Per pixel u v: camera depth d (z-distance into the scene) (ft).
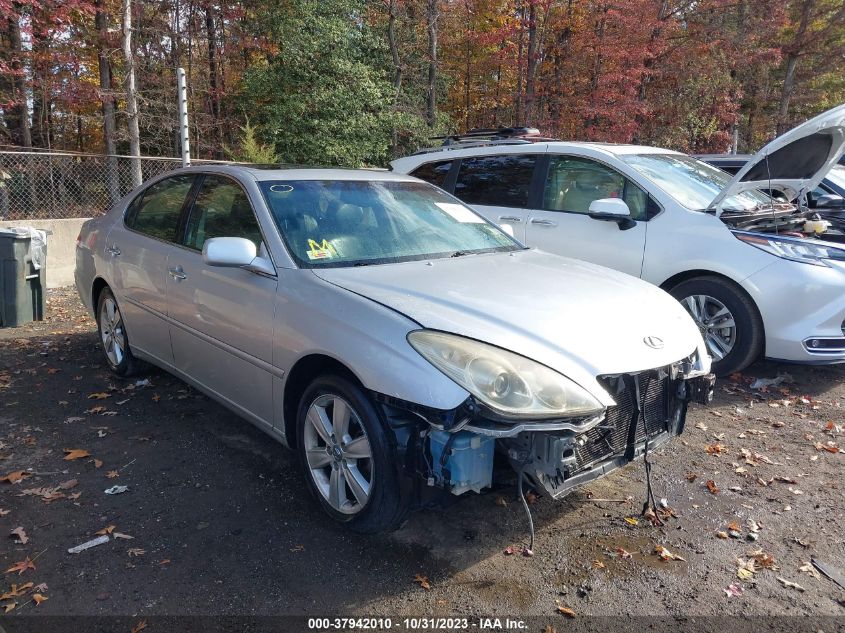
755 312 16.34
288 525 10.26
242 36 55.72
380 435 8.92
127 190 31.32
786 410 15.51
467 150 22.85
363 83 55.93
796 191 20.01
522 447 8.42
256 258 10.97
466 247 12.98
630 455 9.67
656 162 19.70
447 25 69.92
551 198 20.31
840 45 84.79
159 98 54.80
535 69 63.87
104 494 11.14
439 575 9.12
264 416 11.49
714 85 68.33
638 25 60.80
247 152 51.19
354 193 13.09
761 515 10.88
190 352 13.30
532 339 8.92
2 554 9.43
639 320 10.16
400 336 8.86
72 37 48.80
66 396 15.64
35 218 29.35
